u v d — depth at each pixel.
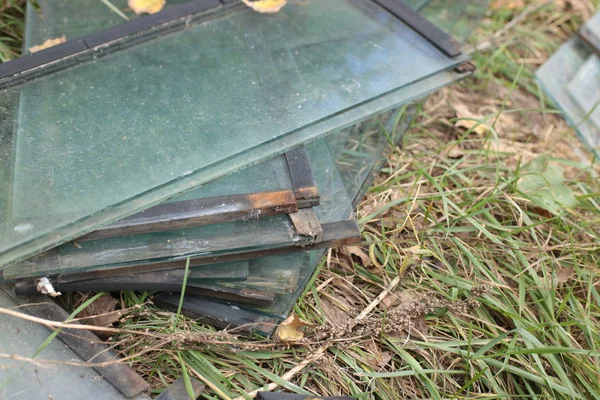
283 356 1.43
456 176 1.91
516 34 2.44
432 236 1.70
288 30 1.86
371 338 1.49
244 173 1.50
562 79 2.31
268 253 1.43
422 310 1.50
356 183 1.74
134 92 1.62
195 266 1.40
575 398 1.47
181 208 1.38
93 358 1.27
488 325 1.56
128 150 1.48
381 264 1.64
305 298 1.54
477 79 2.27
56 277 1.35
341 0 1.98
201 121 1.56
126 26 1.75
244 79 1.69
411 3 2.15
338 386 1.42
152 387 1.35
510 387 1.51
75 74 1.65
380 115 1.94
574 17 2.57
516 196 1.81
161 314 1.44
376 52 1.83
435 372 1.45
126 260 1.34
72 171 1.42
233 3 1.87
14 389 1.23
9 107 1.55
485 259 1.69
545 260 1.71
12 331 1.31
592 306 1.64
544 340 1.56
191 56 1.74
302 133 1.57
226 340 1.39
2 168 1.42
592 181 2.00
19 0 2.04
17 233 1.29
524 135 2.14
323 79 1.72
